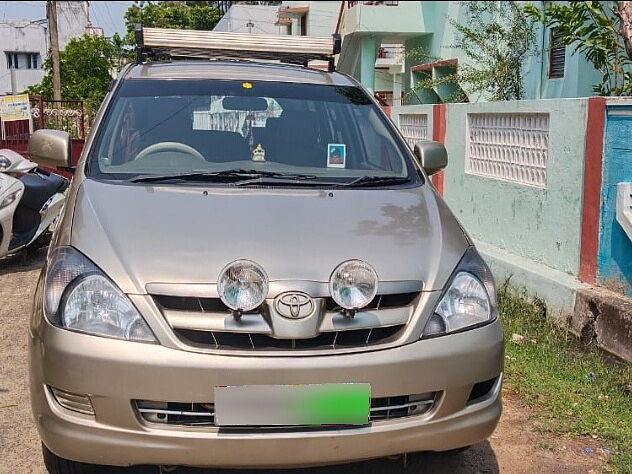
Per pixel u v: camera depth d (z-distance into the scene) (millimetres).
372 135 3793
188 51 4750
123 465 2414
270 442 2340
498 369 2658
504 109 5891
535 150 5523
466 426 2570
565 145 5027
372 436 2416
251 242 2592
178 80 3924
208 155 3467
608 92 6645
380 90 21031
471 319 2615
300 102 3883
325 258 2545
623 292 4582
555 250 5207
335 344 2422
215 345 2363
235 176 3291
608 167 4582
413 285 2549
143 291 2406
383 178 3475
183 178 3234
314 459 2395
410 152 3783
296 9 22719
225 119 3682
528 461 3232
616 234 4586
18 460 3109
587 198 4785
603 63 6422
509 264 5527
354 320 2428
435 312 2547
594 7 6199
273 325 2365
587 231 4801
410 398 2506
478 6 12008
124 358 2326
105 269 2477
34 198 6648
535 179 5547
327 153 3596
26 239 6711
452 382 2508
